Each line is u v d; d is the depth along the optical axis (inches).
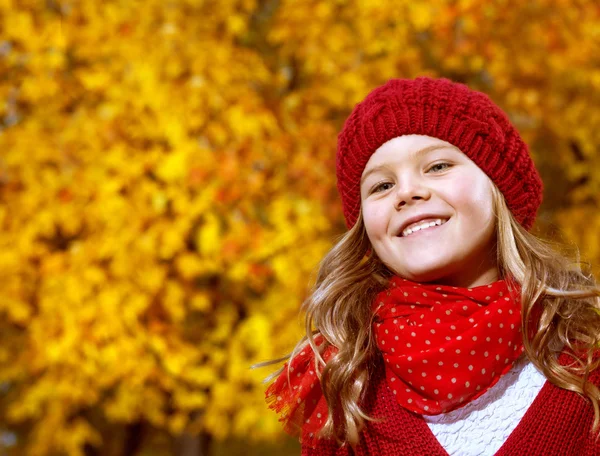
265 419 198.7
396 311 72.2
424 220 69.6
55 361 194.5
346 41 203.6
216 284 216.1
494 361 67.4
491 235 71.6
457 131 70.7
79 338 191.0
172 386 201.6
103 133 196.1
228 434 229.9
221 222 198.5
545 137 218.7
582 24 205.5
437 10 194.1
